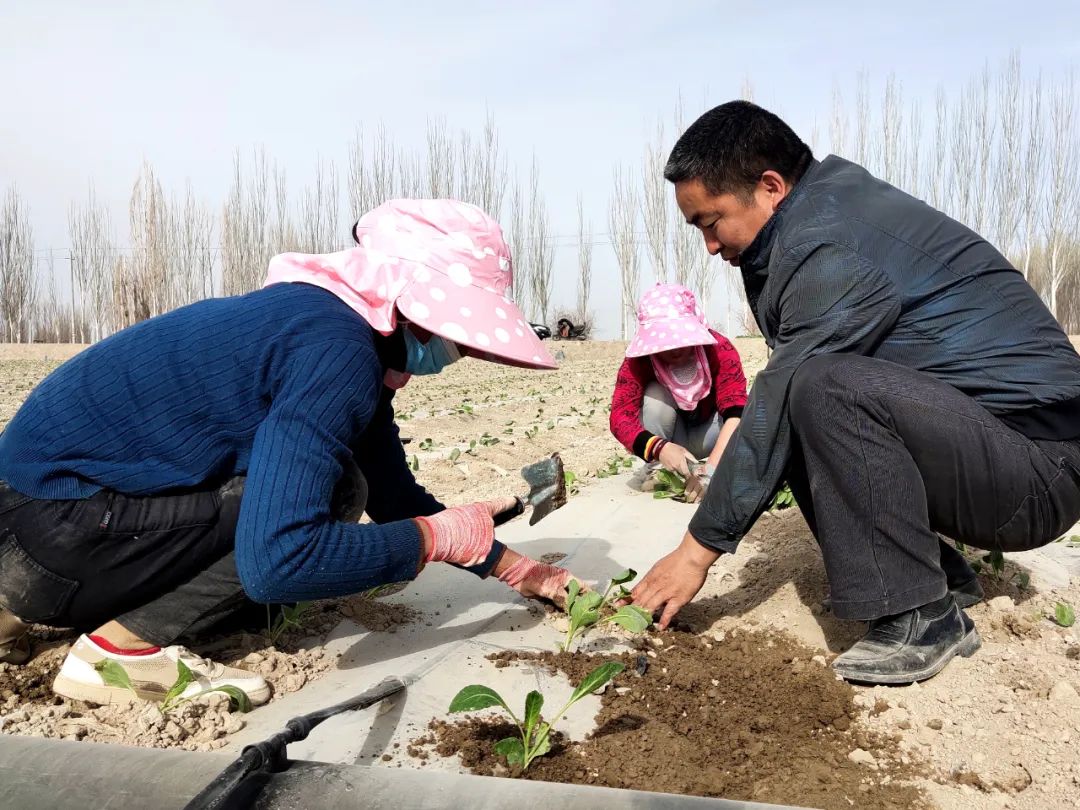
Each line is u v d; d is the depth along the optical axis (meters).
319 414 1.84
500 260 2.08
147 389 1.95
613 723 2.01
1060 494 2.19
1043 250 40.47
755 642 2.49
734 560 3.23
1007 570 3.03
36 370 21.38
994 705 2.05
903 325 2.19
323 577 1.85
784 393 2.18
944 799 1.73
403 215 2.06
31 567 1.96
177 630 2.08
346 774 1.32
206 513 2.00
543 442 7.32
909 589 2.12
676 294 4.22
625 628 2.35
